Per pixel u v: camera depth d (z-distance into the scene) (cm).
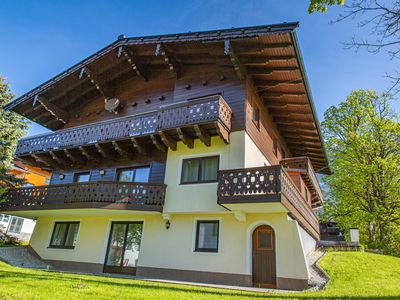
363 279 954
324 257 1309
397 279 984
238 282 1026
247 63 1230
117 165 1479
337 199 2306
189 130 1198
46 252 1497
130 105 1597
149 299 562
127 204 1235
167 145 1245
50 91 1642
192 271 1112
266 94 1416
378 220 1998
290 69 1205
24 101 1666
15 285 631
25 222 2514
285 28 1012
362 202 2183
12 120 2148
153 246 1228
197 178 1216
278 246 1027
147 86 1592
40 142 1580
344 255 1357
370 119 2145
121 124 1354
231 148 1178
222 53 1308
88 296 565
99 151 1395
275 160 1600
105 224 1392
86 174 1596
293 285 958
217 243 1126
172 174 1270
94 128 1428
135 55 1498
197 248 1150
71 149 1481
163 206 1232
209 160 1220
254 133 1291
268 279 1017
